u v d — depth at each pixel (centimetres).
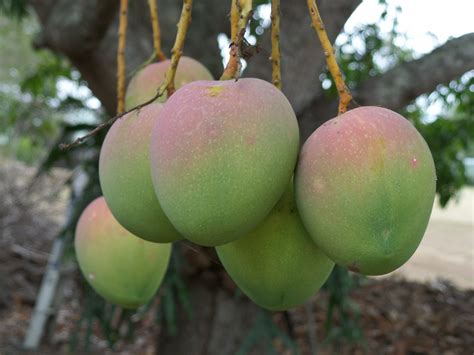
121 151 47
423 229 43
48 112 217
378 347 209
